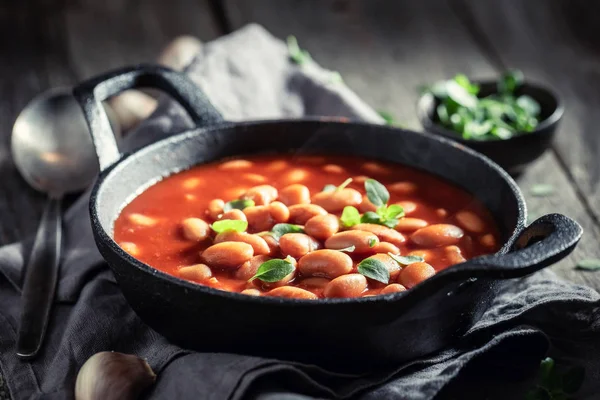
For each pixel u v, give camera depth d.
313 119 0.63
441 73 0.91
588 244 0.66
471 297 0.51
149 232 0.57
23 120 0.71
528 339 0.53
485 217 0.58
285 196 0.59
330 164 0.63
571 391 0.53
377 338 0.50
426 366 0.53
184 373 0.51
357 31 1.02
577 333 0.56
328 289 0.52
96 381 0.52
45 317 0.58
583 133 0.80
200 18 1.05
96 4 1.07
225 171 0.62
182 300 0.50
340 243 0.55
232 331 0.50
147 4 1.08
